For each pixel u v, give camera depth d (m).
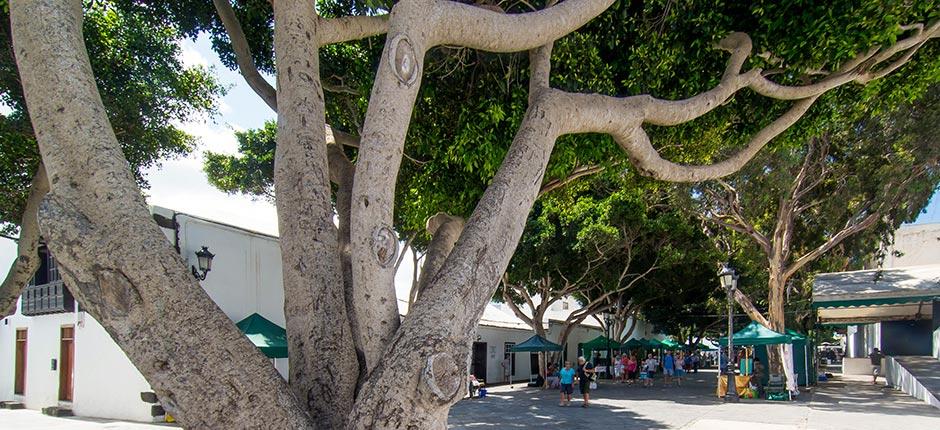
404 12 3.64
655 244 24.08
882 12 6.61
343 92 8.91
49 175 2.78
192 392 2.58
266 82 6.50
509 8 7.20
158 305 2.61
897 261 31.52
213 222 14.62
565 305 46.38
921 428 12.82
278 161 3.68
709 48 7.37
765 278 26.31
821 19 6.72
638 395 21.92
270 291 16.50
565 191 11.86
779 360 21.16
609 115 4.58
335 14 8.84
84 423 14.33
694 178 5.74
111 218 2.67
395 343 2.88
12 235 9.22
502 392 23.52
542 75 4.97
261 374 2.76
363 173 3.32
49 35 2.85
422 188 9.11
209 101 9.77
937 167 16.84
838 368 47.12
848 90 8.43
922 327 27.23
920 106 16.23
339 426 3.10
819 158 19.27
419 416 2.70
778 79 8.04
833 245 20.48
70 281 2.61
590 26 7.77
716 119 8.37
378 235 3.22
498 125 7.77
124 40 8.56
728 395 19.98
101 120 2.87
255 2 8.14
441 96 8.16
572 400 19.91
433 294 3.01
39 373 17.69
